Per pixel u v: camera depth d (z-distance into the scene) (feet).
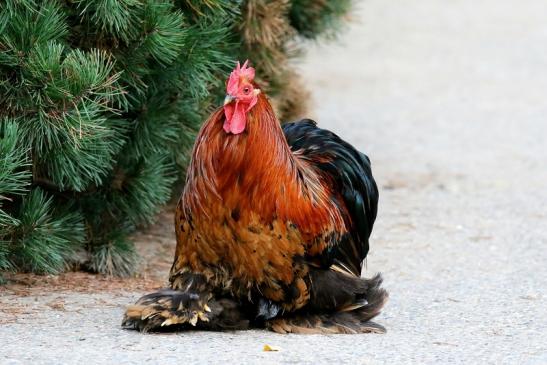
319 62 153.17
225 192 46.21
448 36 175.01
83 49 57.57
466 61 156.46
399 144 108.17
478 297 59.21
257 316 49.32
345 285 49.57
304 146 54.19
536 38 172.65
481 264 68.03
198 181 46.65
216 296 48.98
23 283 59.11
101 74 53.31
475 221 80.38
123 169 62.23
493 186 91.97
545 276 64.59
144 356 44.80
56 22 53.26
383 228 77.97
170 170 67.36
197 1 59.57
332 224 48.85
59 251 58.44
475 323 53.26
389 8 197.88
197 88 60.70
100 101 56.80
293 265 47.55
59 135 54.54
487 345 48.80
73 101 52.54
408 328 52.01
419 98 131.95
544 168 98.68
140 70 57.57
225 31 62.28
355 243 53.57
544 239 75.00
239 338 48.49
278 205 46.60
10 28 52.49
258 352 45.96
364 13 192.85
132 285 60.85
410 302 58.03
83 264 63.21
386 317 54.44
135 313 48.93
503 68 151.64
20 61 52.13
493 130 115.14
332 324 50.01
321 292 49.16
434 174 96.17
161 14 55.93
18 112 53.83
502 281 63.31
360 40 170.60
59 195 61.31
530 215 82.33
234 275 47.83
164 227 73.67
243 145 45.98
